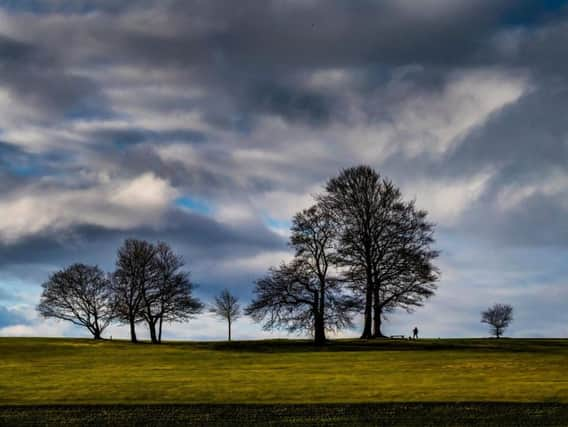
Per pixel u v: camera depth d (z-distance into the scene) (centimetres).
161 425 4003
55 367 6481
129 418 4134
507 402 4278
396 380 5194
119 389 4941
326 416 4100
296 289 8194
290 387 4912
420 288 8306
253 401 4438
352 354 7169
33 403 4472
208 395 4650
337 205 8506
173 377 5553
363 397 4491
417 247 8412
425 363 6253
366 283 8412
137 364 6656
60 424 4041
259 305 8181
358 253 8400
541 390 4634
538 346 7912
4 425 4034
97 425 4019
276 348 8075
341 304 8225
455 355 6938
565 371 5631
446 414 4088
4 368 6419
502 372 5594
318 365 6256
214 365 6444
